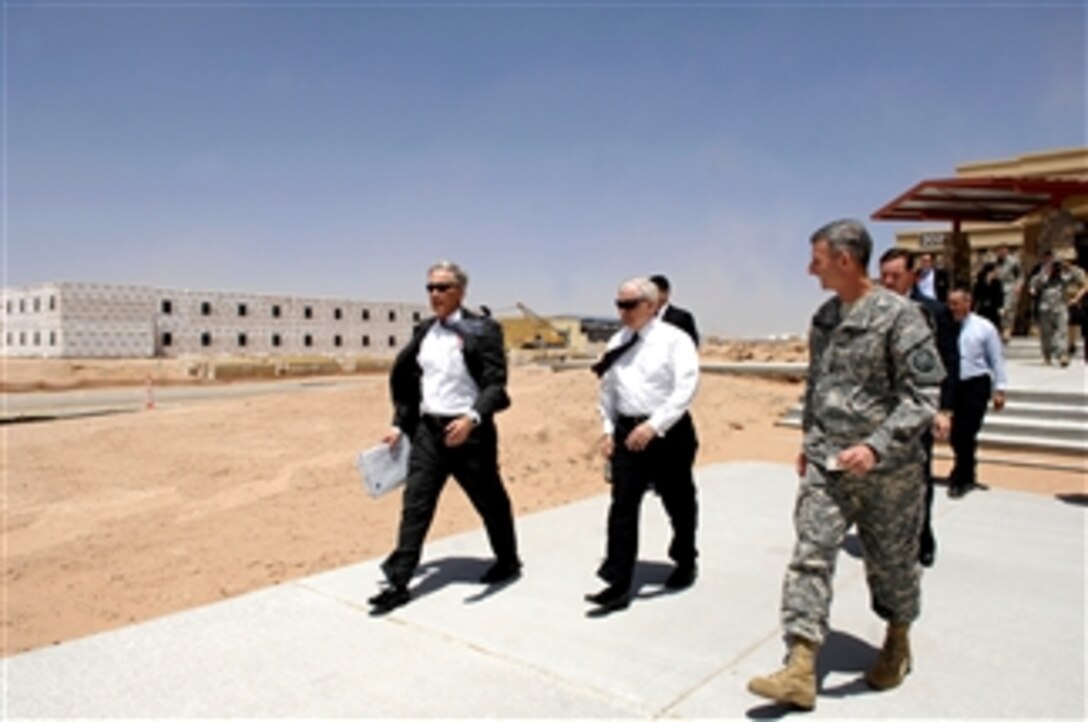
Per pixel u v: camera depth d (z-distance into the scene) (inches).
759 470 385.1
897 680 144.8
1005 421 439.8
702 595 197.0
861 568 218.7
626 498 182.9
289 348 3233.3
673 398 172.9
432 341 194.1
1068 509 295.7
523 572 217.6
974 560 229.0
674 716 136.5
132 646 167.9
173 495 474.3
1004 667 155.2
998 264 813.9
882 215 755.4
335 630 176.1
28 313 2829.7
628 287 178.1
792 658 133.8
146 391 1471.5
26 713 139.8
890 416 127.8
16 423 919.0
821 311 141.2
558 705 140.6
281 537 358.0
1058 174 953.5
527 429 534.0
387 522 373.1
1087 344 435.5
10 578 323.0
